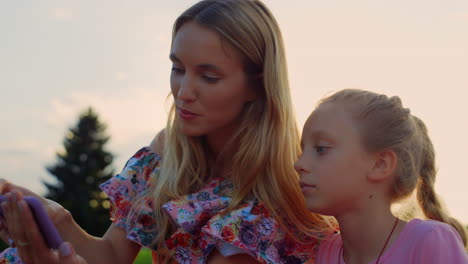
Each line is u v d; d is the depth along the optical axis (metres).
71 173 31.69
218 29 1.90
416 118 1.96
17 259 2.11
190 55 1.89
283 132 2.03
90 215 31.17
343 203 1.76
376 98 1.81
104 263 2.02
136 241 2.02
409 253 1.70
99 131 32.56
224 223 1.88
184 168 2.11
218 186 2.08
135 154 2.25
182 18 1.96
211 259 1.93
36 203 1.56
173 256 1.96
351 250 1.82
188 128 1.94
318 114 1.79
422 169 1.95
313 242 2.01
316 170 1.76
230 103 1.95
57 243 1.58
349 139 1.74
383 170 1.76
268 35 2.01
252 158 2.01
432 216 1.95
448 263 1.65
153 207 2.09
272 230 1.94
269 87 2.02
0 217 1.72
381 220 1.78
